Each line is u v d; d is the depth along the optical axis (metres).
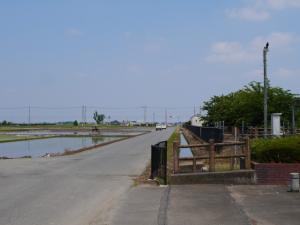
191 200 13.92
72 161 30.22
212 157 17.86
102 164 27.80
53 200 14.69
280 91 45.66
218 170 18.08
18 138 78.38
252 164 18.09
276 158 18.20
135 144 50.81
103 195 15.73
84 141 69.06
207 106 74.12
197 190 16.05
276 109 44.28
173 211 12.16
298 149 17.95
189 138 61.38
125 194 15.45
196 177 17.66
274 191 15.67
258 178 17.45
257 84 47.16
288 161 18.11
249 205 12.95
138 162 29.02
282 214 11.62
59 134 97.38
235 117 48.03
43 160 31.36
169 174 19.39
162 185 17.53
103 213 12.28
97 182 19.22
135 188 16.92
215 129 35.38
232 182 17.50
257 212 11.91
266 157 18.30
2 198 15.07
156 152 19.75
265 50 30.75
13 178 20.72
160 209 12.48
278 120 32.09
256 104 45.19
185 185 17.42
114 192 16.39
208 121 73.88
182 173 17.86
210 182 17.59
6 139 74.50
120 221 11.12
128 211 12.38
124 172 23.11
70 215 12.23
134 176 21.33
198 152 27.55
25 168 25.44
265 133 29.50
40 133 105.31
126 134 93.88
